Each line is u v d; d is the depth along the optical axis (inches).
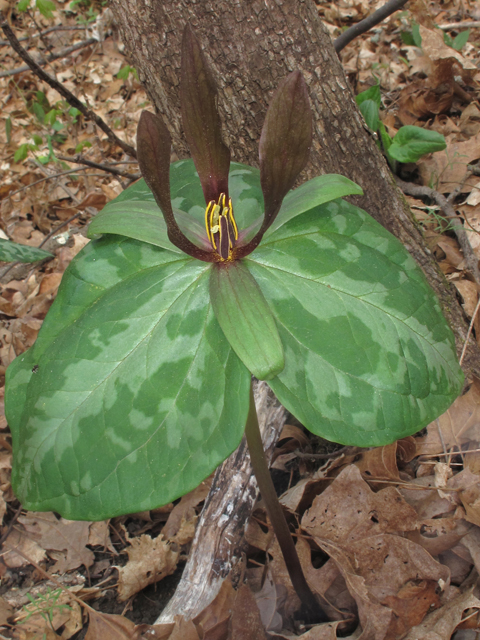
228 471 12.7
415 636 10.5
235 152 12.6
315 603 11.5
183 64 7.4
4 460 15.9
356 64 27.1
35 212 25.3
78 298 9.2
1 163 29.0
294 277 8.8
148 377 8.3
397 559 11.4
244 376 8.1
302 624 11.6
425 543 11.7
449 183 20.2
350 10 31.0
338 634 11.4
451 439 13.4
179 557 13.6
